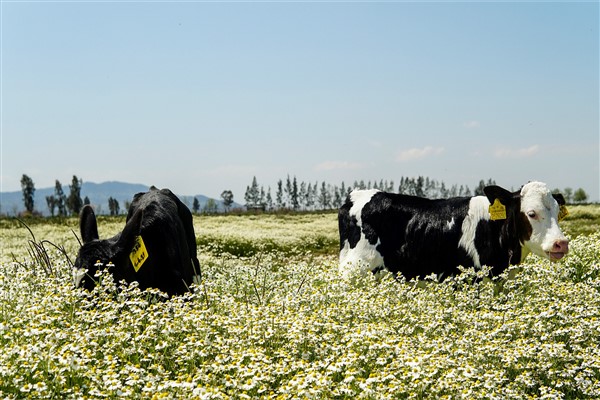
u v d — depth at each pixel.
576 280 11.09
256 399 5.13
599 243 12.77
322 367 5.81
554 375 6.19
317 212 63.22
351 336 6.14
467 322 7.29
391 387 5.29
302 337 6.23
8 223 34.66
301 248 23.19
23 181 104.75
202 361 5.97
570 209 39.28
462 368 5.73
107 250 7.86
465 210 10.40
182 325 6.43
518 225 9.94
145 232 8.51
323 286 9.09
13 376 5.07
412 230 10.62
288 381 5.29
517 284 9.45
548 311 7.23
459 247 10.36
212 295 8.05
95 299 6.95
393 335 6.40
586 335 7.07
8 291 7.57
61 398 4.95
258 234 25.52
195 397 4.89
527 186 9.97
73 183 110.19
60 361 5.12
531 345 6.50
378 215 10.86
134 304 6.94
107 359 5.52
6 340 5.96
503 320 7.25
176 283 8.69
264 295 9.09
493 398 5.42
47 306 6.54
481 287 9.45
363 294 8.23
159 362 5.80
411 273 10.66
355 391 5.29
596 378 6.33
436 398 5.35
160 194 9.79
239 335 6.35
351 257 10.99
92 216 8.62
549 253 9.66
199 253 19.75
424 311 7.64
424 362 5.73
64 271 8.92
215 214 57.53
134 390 5.10
